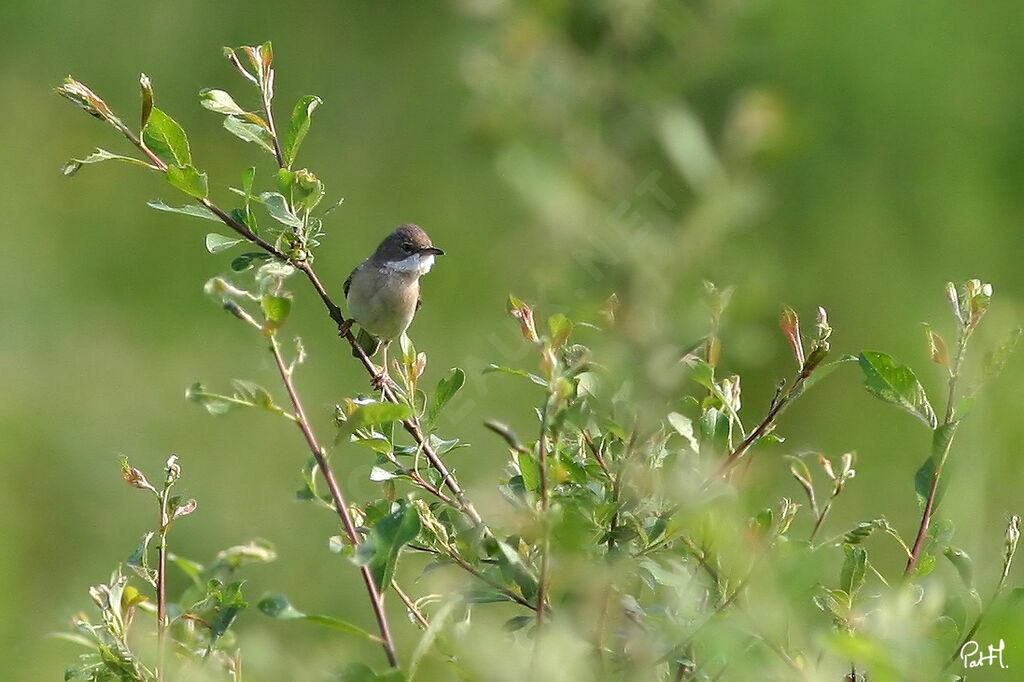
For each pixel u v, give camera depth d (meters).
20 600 14.48
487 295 17.83
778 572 5.20
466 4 10.77
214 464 16.88
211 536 15.59
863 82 16.34
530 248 8.77
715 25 10.42
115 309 20.81
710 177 8.76
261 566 14.53
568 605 5.50
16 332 19.81
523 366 10.93
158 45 23.19
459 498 6.14
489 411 14.78
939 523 6.05
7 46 23.20
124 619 6.20
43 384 18.62
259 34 22.75
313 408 17.89
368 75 22.08
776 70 14.94
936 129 17.25
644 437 5.85
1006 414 12.41
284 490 16.34
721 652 4.98
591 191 9.23
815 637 4.63
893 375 5.70
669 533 5.61
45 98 23.03
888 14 16.45
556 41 10.18
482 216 19.14
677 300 7.31
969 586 5.58
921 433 14.81
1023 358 12.90
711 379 5.86
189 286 21.30
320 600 14.34
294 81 22.38
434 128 21.03
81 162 6.15
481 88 10.20
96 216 22.17
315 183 6.20
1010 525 5.48
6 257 21.09
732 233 8.65
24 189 22.09
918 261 16.97
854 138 16.66
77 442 17.30
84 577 15.24
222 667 6.27
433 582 6.76
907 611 4.80
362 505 7.14
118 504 16.38
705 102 11.43
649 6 10.20
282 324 5.34
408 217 20.41
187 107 22.67
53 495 16.47
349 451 14.31
